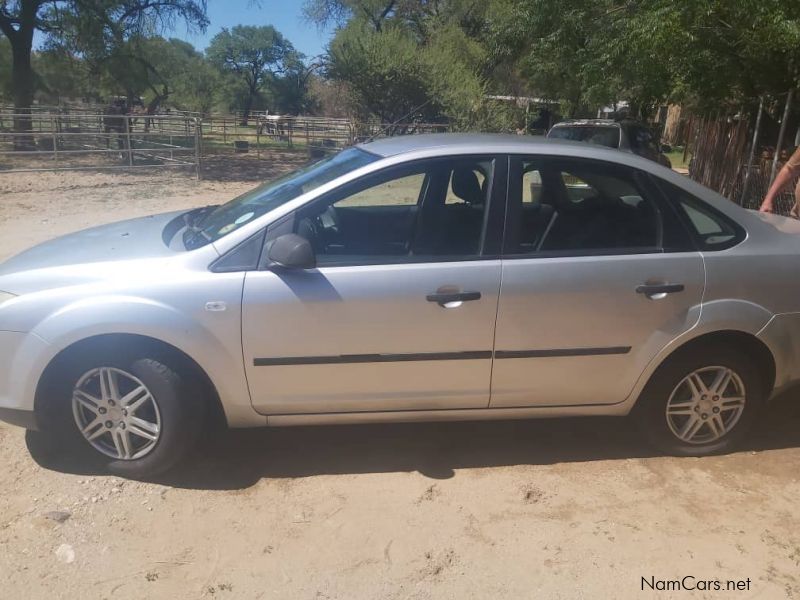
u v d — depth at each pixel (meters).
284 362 3.15
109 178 15.64
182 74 47.97
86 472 3.35
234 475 3.38
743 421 3.55
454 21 28.70
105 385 3.17
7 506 3.09
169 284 3.07
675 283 3.28
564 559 2.83
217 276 3.10
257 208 3.44
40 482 3.26
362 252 3.24
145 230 3.74
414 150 3.36
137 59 25.22
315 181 3.50
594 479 3.41
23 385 3.09
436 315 3.17
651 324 3.31
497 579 2.71
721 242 3.38
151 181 15.38
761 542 2.96
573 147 3.43
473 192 3.33
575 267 3.23
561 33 14.41
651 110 18.50
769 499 3.26
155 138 24.06
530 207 3.34
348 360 3.18
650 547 2.91
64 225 9.84
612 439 3.80
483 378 3.30
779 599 2.63
